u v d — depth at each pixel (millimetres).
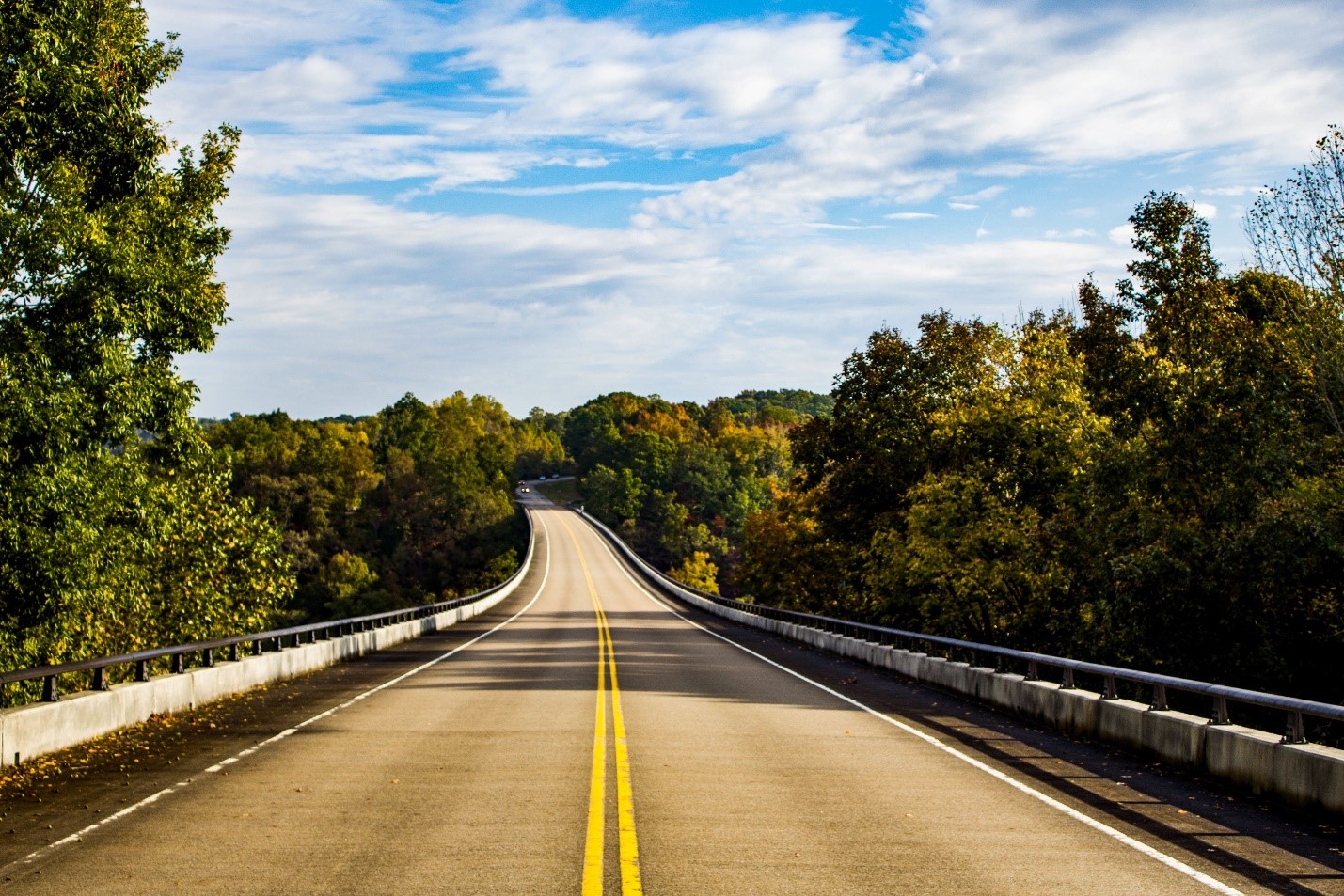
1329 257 25719
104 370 16406
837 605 63062
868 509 49719
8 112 15391
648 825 9703
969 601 39156
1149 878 8180
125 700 16234
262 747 14383
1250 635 25422
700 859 8539
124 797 11109
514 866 8281
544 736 15219
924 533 38625
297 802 10750
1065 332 39719
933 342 48594
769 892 7648
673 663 28875
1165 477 27812
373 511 138750
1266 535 24766
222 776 12258
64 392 15734
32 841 9281
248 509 32531
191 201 23766
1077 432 36250
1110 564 26906
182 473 30031
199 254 23391
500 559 117875
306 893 7578
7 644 18422
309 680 24203
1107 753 14273
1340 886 8047
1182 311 28625
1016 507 37344
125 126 18516
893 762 13305
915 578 39031
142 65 18969
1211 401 27328
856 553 49844
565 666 27703
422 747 14211
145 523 19562
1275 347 27594
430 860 8453
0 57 15352
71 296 16219
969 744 15016
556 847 8883
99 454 17562
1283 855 8961
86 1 16875
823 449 50844
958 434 40344
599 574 95562
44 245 15742
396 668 27094
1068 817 10320
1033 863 8578
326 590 108500
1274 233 26641
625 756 13516
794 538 64125
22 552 16188
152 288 17469
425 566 131750
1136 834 9648
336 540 122500
